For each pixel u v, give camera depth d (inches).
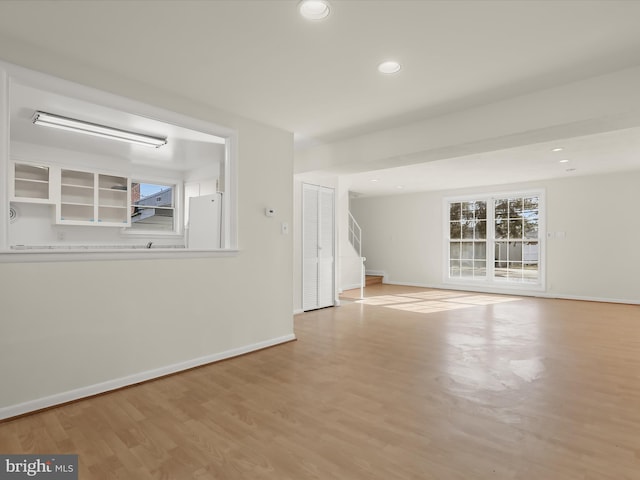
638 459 74.6
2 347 93.4
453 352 148.3
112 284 112.7
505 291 316.2
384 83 117.9
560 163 233.9
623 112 109.4
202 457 76.2
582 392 108.0
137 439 83.4
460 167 247.3
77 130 151.9
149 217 235.1
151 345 121.0
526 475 69.5
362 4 78.4
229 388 112.7
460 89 122.6
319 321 206.5
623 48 97.1
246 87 120.6
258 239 154.1
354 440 82.4
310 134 171.6
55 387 101.4
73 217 198.4
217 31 89.0
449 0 77.2
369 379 119.1
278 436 84.3
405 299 287.0
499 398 104.0
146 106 118.7
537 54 100.3
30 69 96.3
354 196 402.3
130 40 93.3
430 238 364.2
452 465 72.8
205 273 136.0
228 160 145.5
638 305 257.3
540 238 299.6
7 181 94.2
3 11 81.1
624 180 265.6
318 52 99.0
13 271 95.3
